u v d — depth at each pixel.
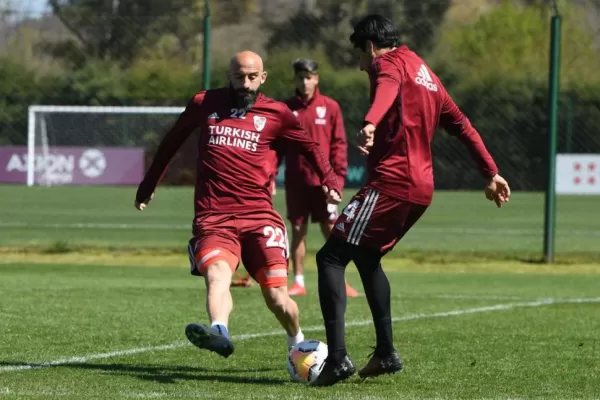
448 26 77.81
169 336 20.41
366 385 15.44
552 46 38.69
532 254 41.06
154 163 16.95
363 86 67.12
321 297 15.22
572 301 27.69
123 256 39.72
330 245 15.37
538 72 69.88
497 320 23.58
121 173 68.62
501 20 87.44
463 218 64.19
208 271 15.38
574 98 67.19
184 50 74.00
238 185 16.02
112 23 69.75
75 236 48.25
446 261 39.38
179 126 16.66
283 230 16.28
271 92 67.19
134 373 16.25
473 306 26.41
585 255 40.88
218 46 83.38
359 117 67.00
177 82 72.38
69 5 75.62
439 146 68.94
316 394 14.52
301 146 16.48
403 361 17.83
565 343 20.12
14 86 73.81
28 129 70.00
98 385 15.06
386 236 15.14
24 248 41.12
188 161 53.56
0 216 60.97
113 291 28.34
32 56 79.12
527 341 20.33
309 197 28.73
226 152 16.03
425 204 15.16
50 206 69.31
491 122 67.06
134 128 72.69
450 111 15.84
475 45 84.25
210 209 16.02
